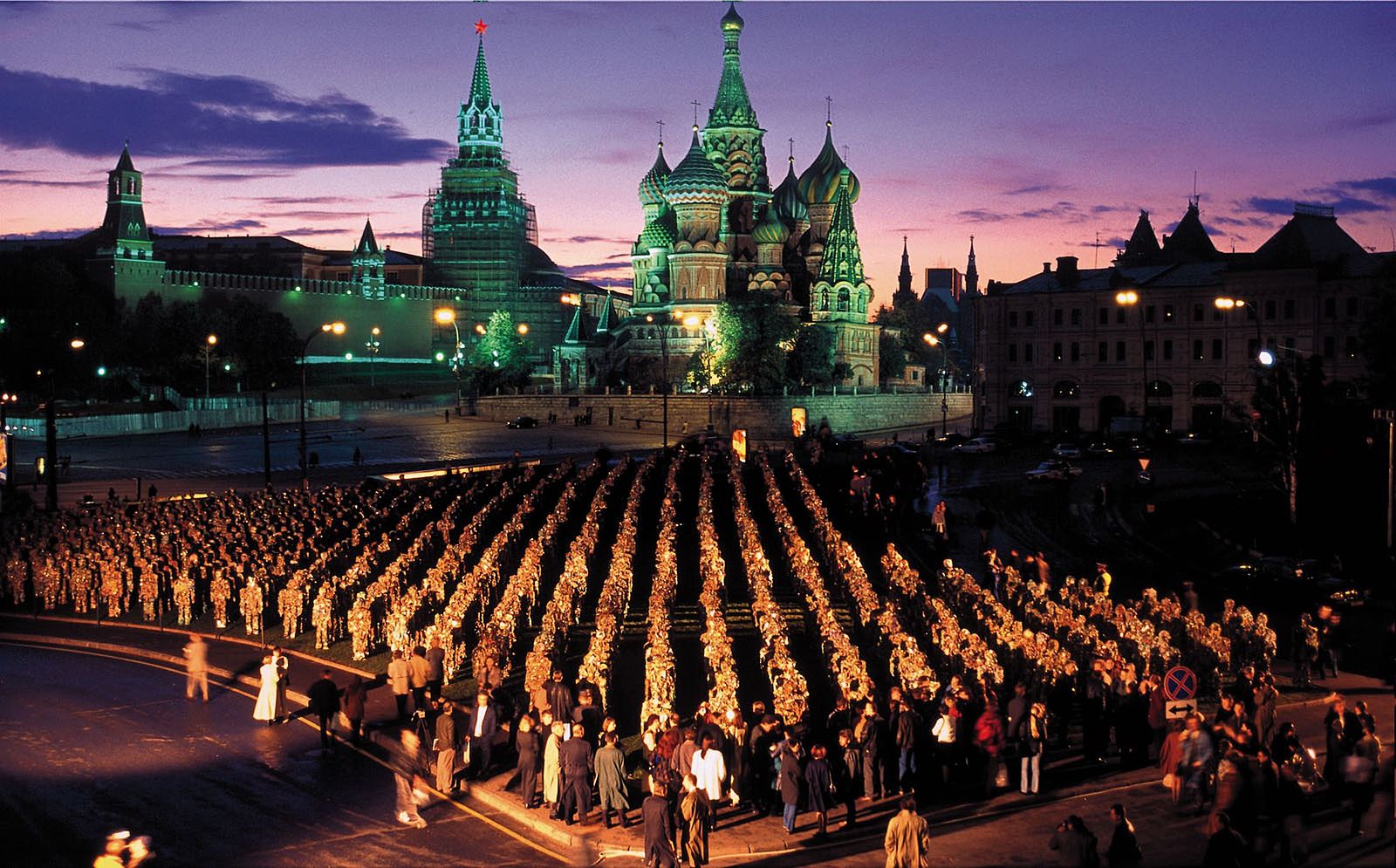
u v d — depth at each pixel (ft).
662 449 434.71
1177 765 99.30
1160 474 331.36
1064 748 116.98
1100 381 468.75
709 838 98.43
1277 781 87.10
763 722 107.14
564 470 317.63
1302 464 250.98
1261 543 236.63
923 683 116.98
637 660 154.71
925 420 645.92
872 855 93.45
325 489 298.56
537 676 125.39
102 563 189.78
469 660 158.40
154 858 95.86
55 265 650.43
